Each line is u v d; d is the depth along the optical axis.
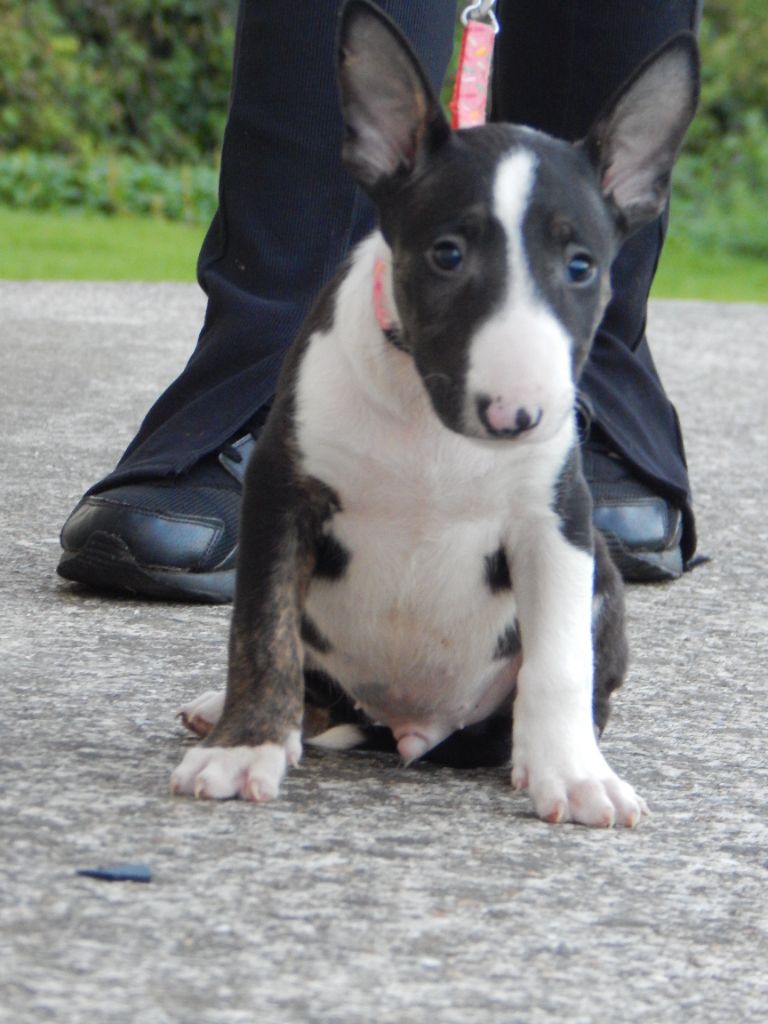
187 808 4.53
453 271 4.65
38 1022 3.25
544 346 4.46
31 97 29.64
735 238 29.30
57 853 4.10
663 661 6.63
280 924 3.81
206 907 3.86
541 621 5.00
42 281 19.14
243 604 4.94
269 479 5.03
